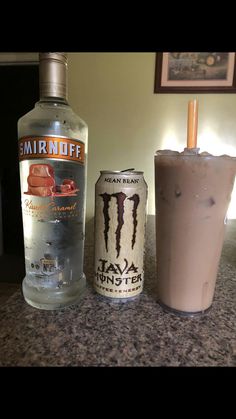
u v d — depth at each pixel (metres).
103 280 0.31
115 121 1.24
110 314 0.29
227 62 1.14
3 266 1.17
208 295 0.29
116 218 0.29
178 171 0.26
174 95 1.19
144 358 0.23
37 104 0.30
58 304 0.30
